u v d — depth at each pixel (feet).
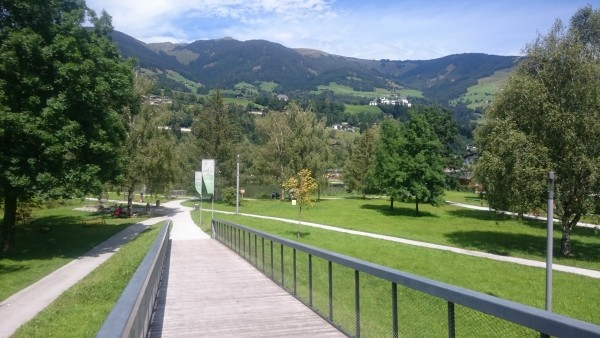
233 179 238.68
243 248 55.36
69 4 95.35
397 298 17.94
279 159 231.09
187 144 250.37
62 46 80.53
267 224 137.80
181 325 25.20
